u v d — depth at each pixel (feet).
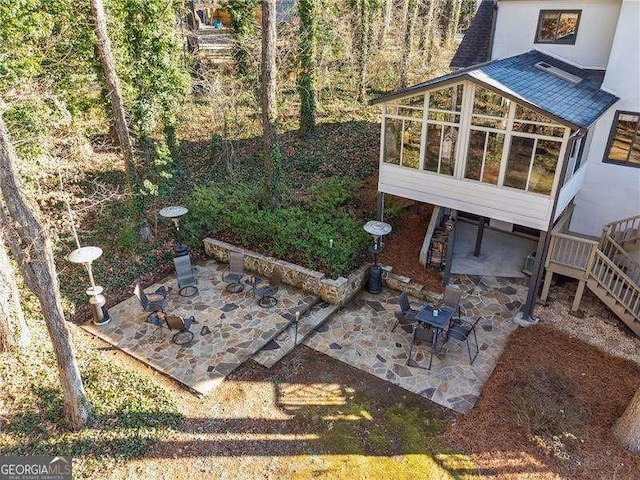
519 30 48.21
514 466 26.09
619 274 36.14
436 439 27.86
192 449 26.78
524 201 36.50
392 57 96.78
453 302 36.68
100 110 52.80
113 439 26.76
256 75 69.51
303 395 31.04
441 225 46.65
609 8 42.91
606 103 38.91
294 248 43.68
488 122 35.86
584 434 28.02
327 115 80.69
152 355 34.19
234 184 57.21
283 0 75.72
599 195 45.01
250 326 37.37
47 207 48.73
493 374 32.81
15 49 40.45
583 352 34.99
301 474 25.55
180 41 59.88
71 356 25.57
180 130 71.10
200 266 46.34
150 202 51.47
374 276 41.98
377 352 35.22
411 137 40.55
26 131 41.27
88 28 45.68
